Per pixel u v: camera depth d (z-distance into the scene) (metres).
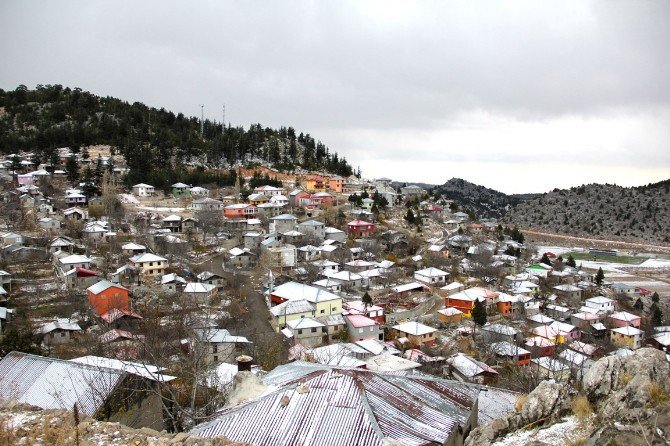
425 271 79.56
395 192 147.50
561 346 50.84
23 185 99.56
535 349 50.66
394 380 13.94
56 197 96.81
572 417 10.55
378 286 75.75
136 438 10.41
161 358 22.56
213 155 145.12
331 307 58.84
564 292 84.31
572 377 19.38
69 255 66.00
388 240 97.25
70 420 11.02
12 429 10.43
